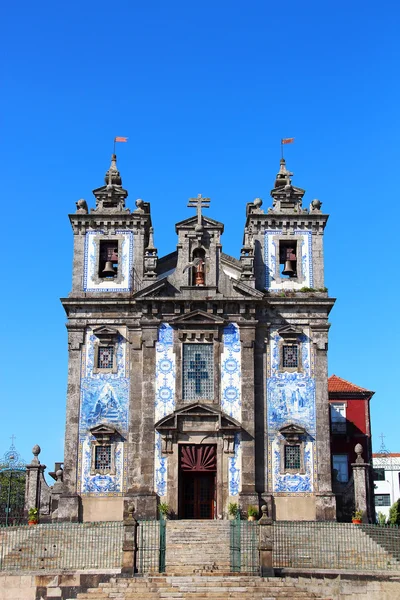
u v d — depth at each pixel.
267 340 46.44
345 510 44.72
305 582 31.11
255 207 49.31
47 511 45.72
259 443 44.91
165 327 46.28
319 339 46.50
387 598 31.33
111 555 35.16
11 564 34.34
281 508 43.94
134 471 44.16
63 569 32.81
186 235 47.81
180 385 45.31
